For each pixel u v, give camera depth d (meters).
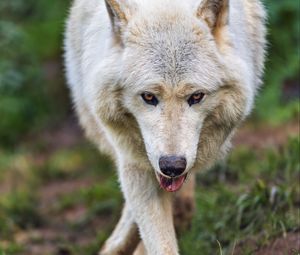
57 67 24.31
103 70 10.21
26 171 20.09
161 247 10.76
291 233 12.30
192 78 9.84
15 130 22.47
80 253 15.18
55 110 23.36
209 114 10.24
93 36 10.82
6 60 22.25
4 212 17.31
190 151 9.82
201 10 10.07
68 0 25.25
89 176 19.45
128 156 10.77
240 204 13.29
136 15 10.14
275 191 13.05
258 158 16.12
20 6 24.66
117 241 12.49
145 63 9.91
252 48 11.29
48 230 16.81
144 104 9.98
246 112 10.49
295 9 21.33
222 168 15.58
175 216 12.55
